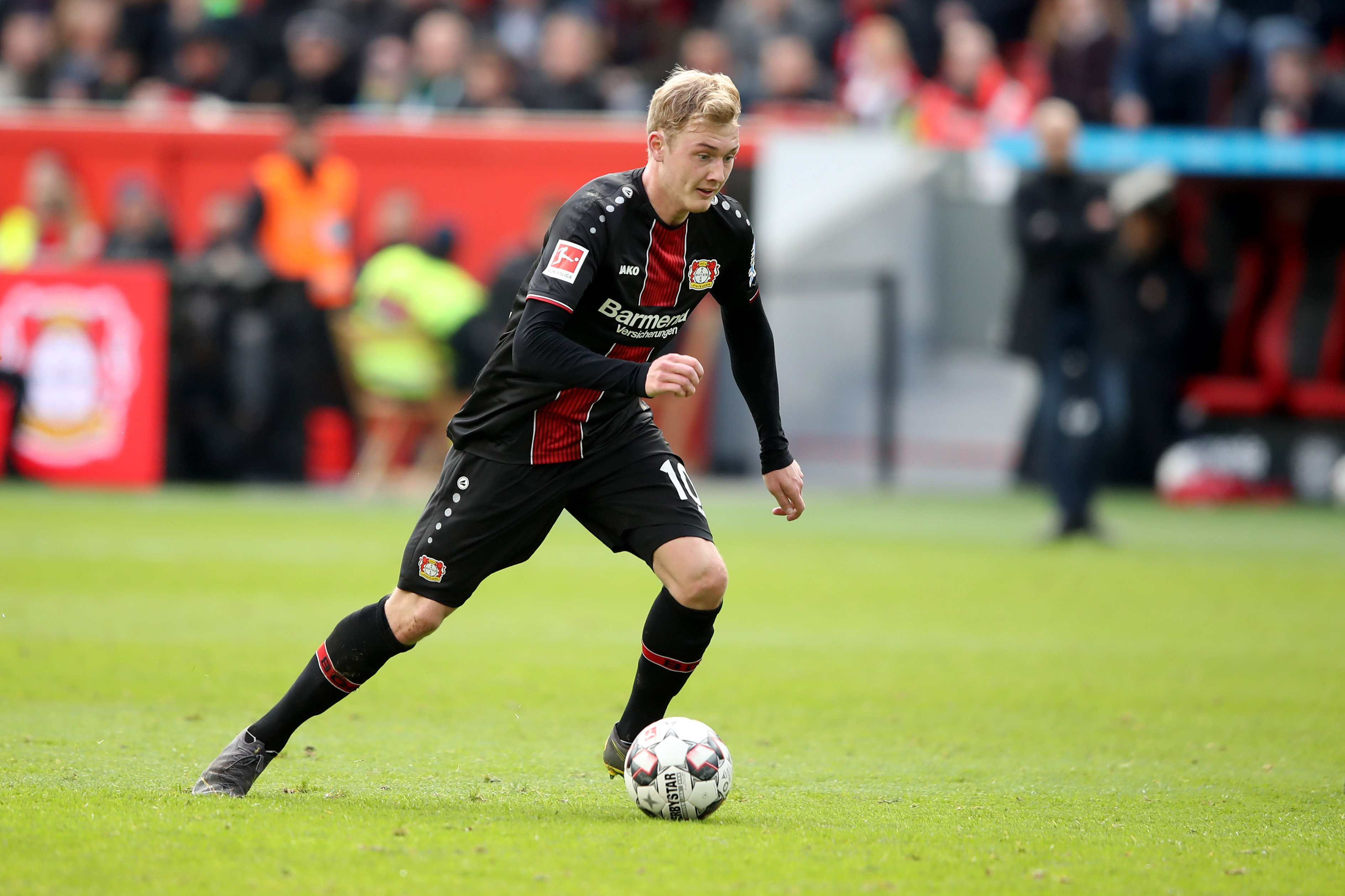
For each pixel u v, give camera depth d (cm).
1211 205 5075
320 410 4778
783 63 5572
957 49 5694
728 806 1438
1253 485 5038
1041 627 2672
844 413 4900
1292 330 5072
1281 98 5378
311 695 1417
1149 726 1891
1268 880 1193
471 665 2247
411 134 4834
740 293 1491
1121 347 3741
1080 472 3800
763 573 3316
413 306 4550
